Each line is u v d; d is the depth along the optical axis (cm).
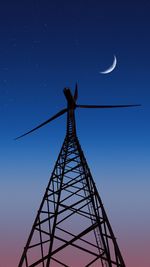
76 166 1514
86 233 1104
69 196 1393
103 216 1218
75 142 1675
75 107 1967
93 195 1363
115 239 1143
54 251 1057
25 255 1105
